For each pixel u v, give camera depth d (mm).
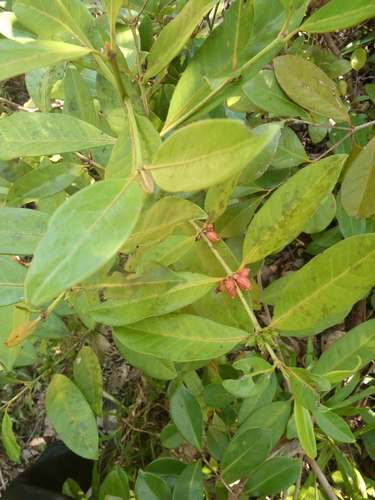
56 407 307
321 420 247
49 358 390
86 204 120
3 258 229
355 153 307
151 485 303
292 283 235
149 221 180
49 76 292
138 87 264
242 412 314
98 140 230
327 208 353
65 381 313
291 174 424
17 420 636
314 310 233
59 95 374
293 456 391
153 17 392
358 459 515
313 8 388
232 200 349
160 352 228
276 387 343
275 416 305
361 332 278
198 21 207
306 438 231
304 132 566
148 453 534
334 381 250
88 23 220
